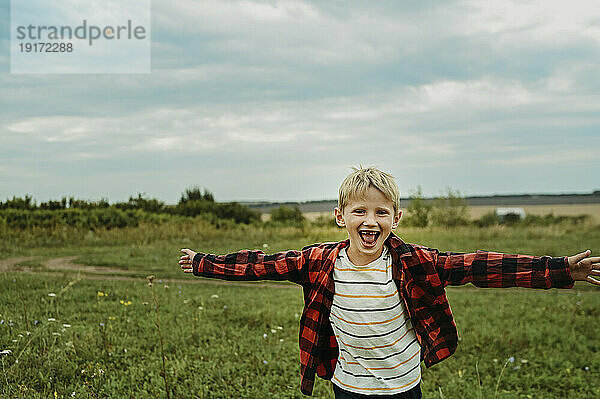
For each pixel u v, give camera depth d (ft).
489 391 16.99
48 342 19.19
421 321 10.62
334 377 10.82
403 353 10.32
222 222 85.81
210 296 32.30
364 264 10.32
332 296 10.51
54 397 14.64
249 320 25.35
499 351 21.49
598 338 23.97
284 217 119.34
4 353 15.89
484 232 73.67
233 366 18.20
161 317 25.18
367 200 9.96
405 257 10.36
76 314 24.82
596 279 10.55
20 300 26.94
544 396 17.07
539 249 57.82
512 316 28.19
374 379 10.32
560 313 29.01
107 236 64.34
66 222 67.67
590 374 19.02
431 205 108.06
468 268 10.37
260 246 61.72
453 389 17.16
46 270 41.16
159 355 19.27
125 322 23.89
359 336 10.22
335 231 78.64
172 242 64.28
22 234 60.54
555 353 21.16
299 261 10.88
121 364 18.25
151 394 15.67
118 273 41.42
